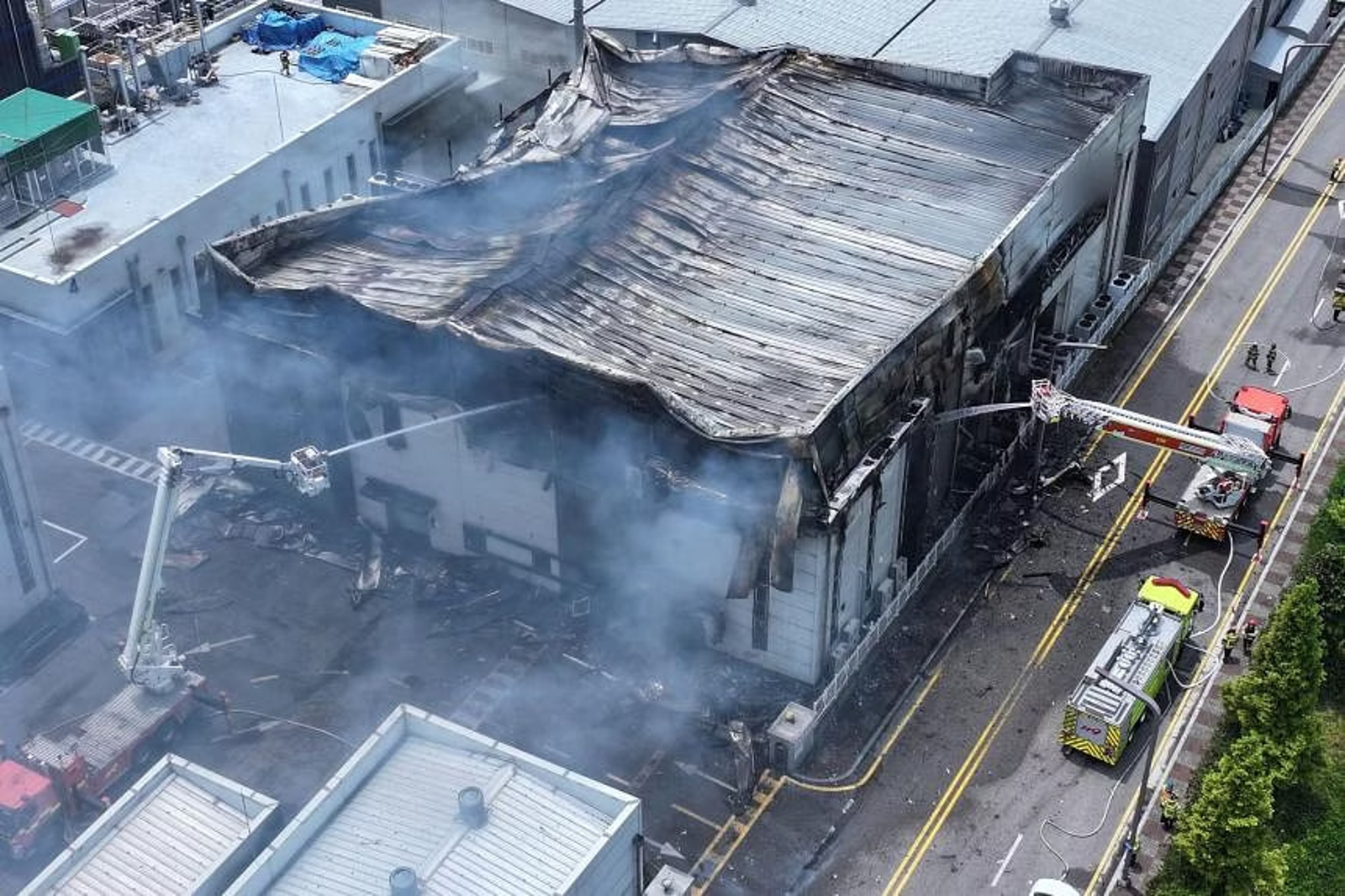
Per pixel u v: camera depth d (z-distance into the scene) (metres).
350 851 48.34
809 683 66.81
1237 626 70.88
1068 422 83.06
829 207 78.50
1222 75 104.19
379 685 67.88
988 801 63.00
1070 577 74.00
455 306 67.81
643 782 63.47
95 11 100.31
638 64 87.38
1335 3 125.94
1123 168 87.69
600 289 71.31
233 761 64.25
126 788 62.31
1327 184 105.50
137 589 67.06
